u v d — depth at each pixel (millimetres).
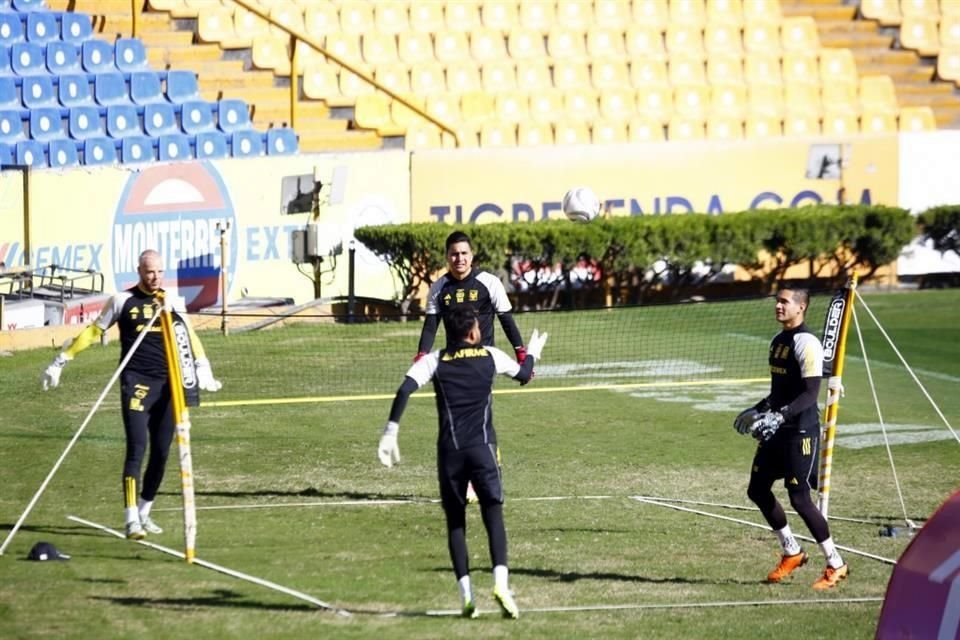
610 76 113688
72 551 37594
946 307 91188
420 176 95812
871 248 97312
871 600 33031
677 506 44062
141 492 41625
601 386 66812
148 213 88938
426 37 112875
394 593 33438
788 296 34844
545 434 56000
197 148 97312
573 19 116875
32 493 45406
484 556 37500
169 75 100688
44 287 84250
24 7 102375
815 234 95625
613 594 33562
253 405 62344
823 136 100875
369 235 91188
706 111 112812
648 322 87250
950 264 101312
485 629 30141
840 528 41062
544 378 69188
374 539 39594
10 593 32812
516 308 93875
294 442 54438
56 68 98438
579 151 98062
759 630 30203
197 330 85250
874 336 80438
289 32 100688
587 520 42094
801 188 101125
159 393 39656
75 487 46375
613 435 55719
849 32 122625
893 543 39188
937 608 22109
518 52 114000
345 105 105875
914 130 113938
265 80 105875
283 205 92250
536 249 91500
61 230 87188
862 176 101562
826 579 34344
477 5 115562
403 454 52250
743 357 74438
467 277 40000
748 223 95062
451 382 31375
